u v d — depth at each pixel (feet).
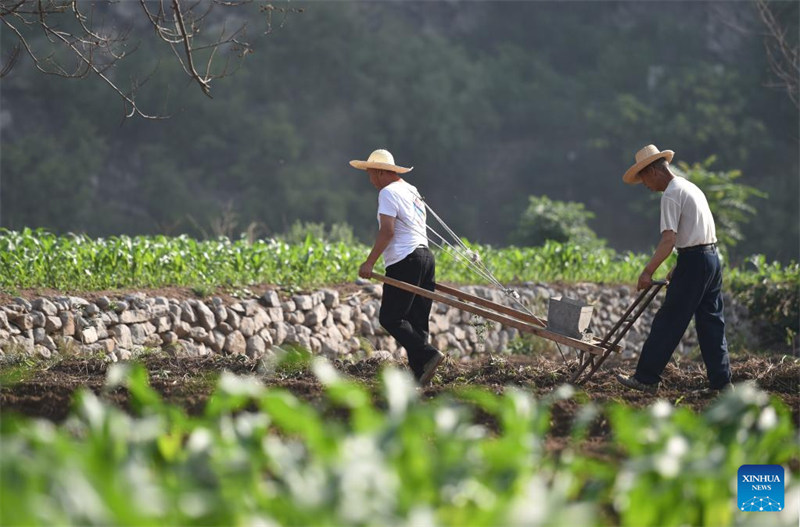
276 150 588.50
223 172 593.83
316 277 151.23
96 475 35.63
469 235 634.43
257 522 34.71
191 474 39.81
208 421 47.21
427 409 45.11
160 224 553.64
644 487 40.52
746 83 630.74
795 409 69.36
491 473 40.88
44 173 533.14
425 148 640.17
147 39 588.91
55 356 100.42
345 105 643.86
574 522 34.53
